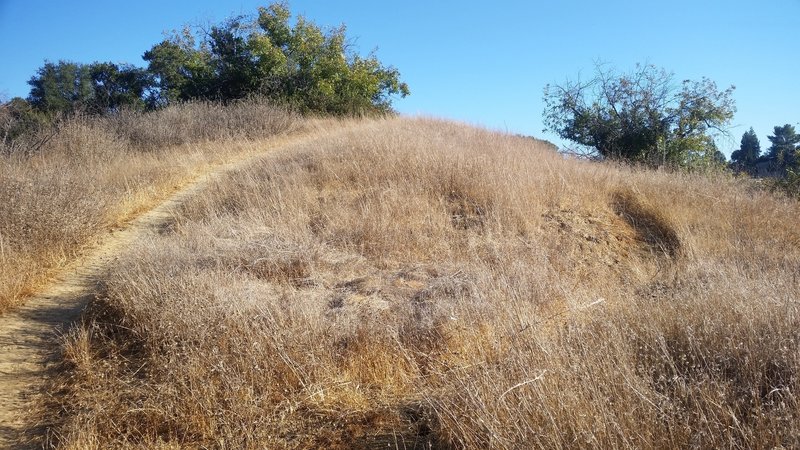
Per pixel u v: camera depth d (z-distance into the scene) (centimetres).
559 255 704
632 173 1146
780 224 867
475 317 468
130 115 1655
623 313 449
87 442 341
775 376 342
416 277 610
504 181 885
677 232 816
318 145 1190
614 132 1669
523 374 337
